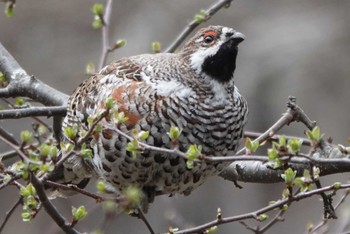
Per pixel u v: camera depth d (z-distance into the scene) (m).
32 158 7.50
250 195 19.02
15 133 18.41
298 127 18.34
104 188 8.16
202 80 8.91
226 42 9.05
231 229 18.83
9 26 20.12
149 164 8.70
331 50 19.17
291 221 18.92
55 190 10.07
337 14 19.86
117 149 8.62
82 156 7.63
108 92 8.80
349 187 8.01
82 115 9.18
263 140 9.44
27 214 8.06
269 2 20.30
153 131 8.61
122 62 9.17
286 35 19.44
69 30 20.20
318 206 19.00
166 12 19.67
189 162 7.77
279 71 18.86
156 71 8.88
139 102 8.61
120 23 19.73
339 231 11.84
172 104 8.67
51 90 10.91
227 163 9.15
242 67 18.98
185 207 18.81
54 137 10.12
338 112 18.83
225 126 8.92
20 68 11.18
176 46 11.41
